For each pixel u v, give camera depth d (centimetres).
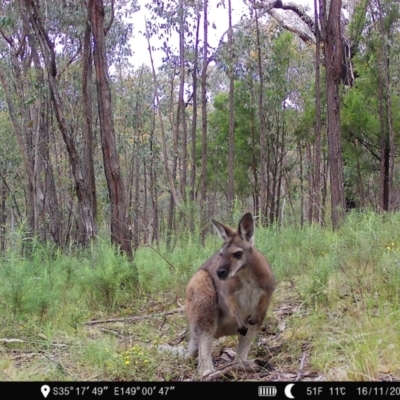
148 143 2875
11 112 1830
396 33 2209
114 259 919
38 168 1853
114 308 845
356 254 759
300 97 2742
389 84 2022
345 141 2277
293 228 1213
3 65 2097
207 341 552
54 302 766
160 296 901
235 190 2766
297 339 596
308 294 682
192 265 924
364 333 525
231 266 541
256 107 2506
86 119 1539
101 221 1460
